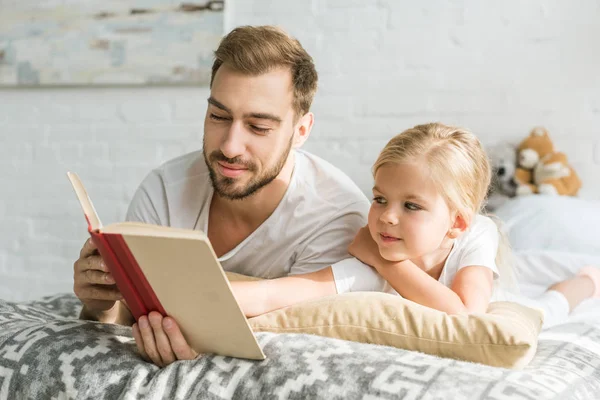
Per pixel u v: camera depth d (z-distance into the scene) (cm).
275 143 114
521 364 93
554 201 207
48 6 275
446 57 241
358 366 84
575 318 163
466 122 241
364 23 248
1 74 282
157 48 263
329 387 81
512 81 236
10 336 101
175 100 265
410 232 111
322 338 92
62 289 280
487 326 94
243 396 84
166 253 79
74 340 96
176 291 84
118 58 268
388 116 247
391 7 245
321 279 115
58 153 279
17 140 284
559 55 232
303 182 132
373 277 119
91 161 276
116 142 273
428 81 243
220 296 81
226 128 112
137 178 271
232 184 115
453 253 125
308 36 253
